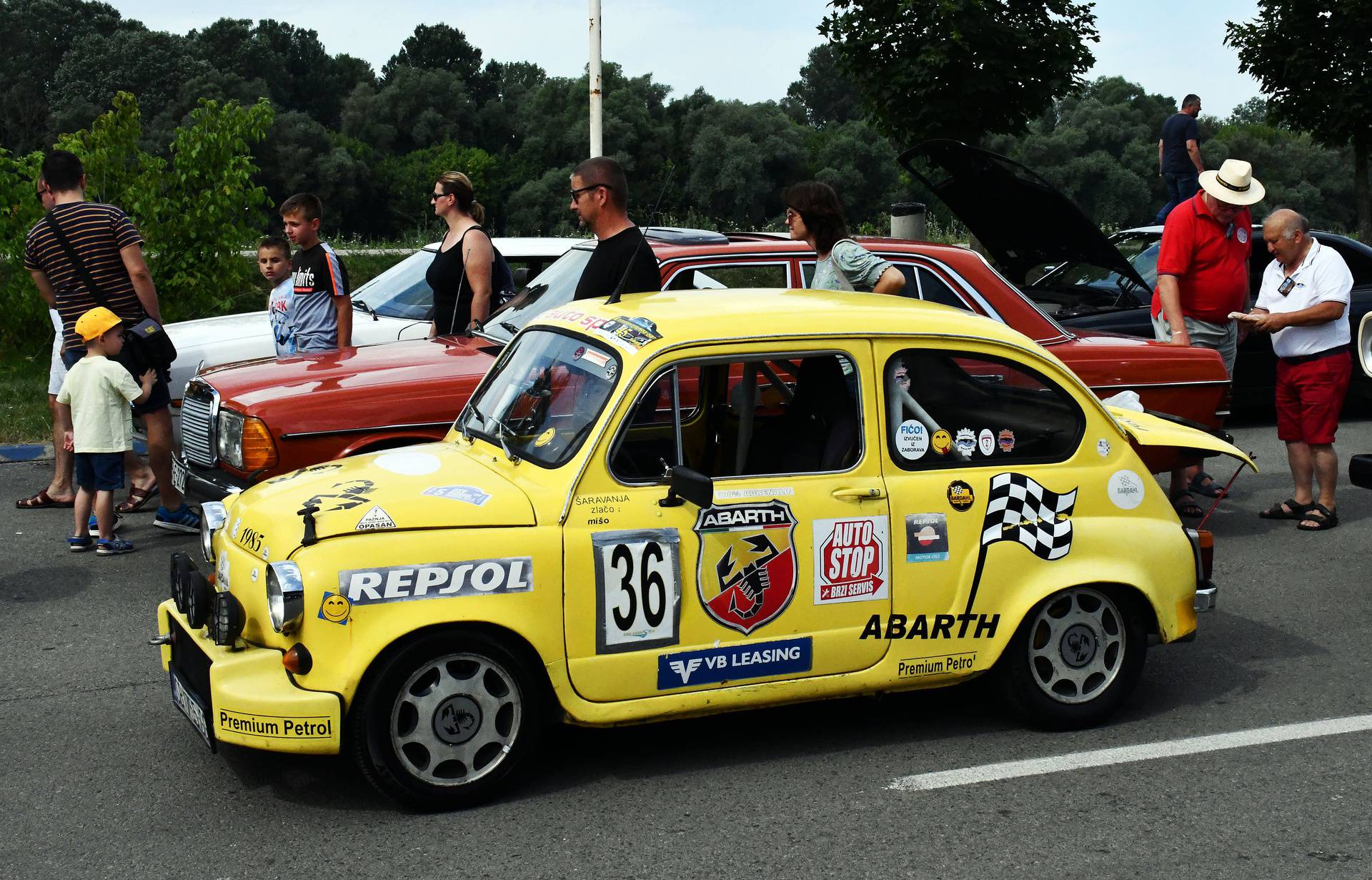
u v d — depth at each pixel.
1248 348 11.58
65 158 8.02
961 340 4.91
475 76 113.44
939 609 4.83
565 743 5.06
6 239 14.32
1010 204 9.28
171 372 9.23
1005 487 4.89
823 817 4.41
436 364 6.89
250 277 16.77
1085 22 15.75
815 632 4.69
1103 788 4.64
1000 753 4.95
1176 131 17.78
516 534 4.34
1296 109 22.06
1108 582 5.02
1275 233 8.15
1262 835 4.28
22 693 5.64
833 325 4.79
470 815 4.42
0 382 13.25
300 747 4.19
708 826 4.35
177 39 93.94
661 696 4.54
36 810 4.49
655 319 4.80
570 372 4.83
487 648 4.35
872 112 16.19
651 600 4.47
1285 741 5.08
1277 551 7.94
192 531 8.34
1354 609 6.84
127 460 8.81
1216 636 6.43
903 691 4.89
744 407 4.90
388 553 4.23
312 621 4.17
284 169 73.69
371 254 21.92
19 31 101.75
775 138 53.19
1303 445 8.52
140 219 14.52
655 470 4.59
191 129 14.66
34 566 7.59
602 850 4.18
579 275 7.55
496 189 59.12
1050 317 7.92
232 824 4.38
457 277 8.43
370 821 4.38
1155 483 5.21
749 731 5.18
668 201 34.12
